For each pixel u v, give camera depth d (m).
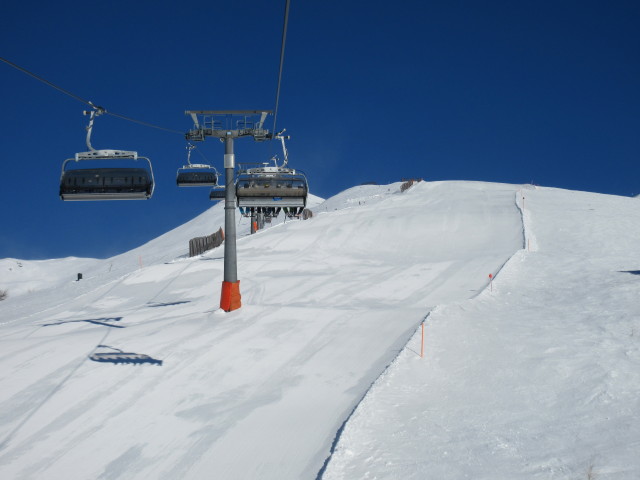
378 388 10.15
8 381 11.70
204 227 81.62
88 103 11.61
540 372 10.70
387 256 31.55
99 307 23.86
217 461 8.10
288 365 12.30
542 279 21.30
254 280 25.81
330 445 8.27
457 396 9.91
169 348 13.70
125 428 9.37
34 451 8.68
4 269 73.56
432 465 7.34
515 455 7.45
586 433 7.96
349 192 81.69
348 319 15.92
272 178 16.67
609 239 29.94
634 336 12.41
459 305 16.66
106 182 11.96
